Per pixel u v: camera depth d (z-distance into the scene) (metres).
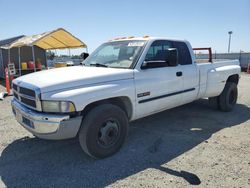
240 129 5.23
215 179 3.28
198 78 5.53
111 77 3.91
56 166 3.70
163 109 4.93
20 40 15.76
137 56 4.40
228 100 6.54
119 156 3.99
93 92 3.62
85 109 3.73
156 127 5.39
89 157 3.97
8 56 17.56
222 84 6.25
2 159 3.94
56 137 3.49
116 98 4.10
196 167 3.60
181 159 3.86
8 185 3.21
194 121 5.81
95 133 3.70
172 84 4.88
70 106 3.42
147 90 4.39
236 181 3.23
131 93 4.13
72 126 3.48
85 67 4.58
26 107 3.81
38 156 4.04
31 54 18.81
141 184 3.19
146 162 3.78
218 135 4.88
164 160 3.84
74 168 3.63
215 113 6.49
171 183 3.20
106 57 4.95
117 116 3.94
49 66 21.31
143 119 5.97
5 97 9.36
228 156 3.94
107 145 3.90
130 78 4.14
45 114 3.45
